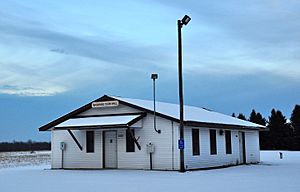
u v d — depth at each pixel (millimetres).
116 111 27266
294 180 17828
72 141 28625
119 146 26875
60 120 28312
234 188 14891
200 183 16812
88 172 24062
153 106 28000
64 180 18969
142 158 25953
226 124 28781
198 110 33906
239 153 31969
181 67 24125
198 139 26766
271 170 24391
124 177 20094
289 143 72188
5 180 19344
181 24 24391
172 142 25016
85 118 27875
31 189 15453
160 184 16562
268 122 75312
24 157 61906
